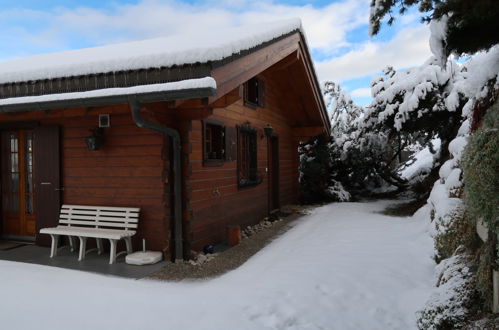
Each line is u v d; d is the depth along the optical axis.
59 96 4.45
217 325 2.97
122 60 4.32
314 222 8.41
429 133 11.73
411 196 12.90
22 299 3.31
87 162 5.57
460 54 3.42
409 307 3.56
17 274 4.09
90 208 5.46
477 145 2.79
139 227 5.29
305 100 10.51
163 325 2.94
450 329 2.94
